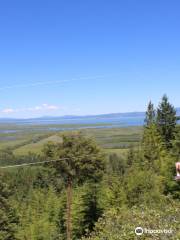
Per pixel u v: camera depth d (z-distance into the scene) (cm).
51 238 6806
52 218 7138
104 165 7025
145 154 7500
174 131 7550
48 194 7969
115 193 6688
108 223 2352
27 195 10169
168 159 6275
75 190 6844
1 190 6856
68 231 6569
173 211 2319
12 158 15162
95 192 6862
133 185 6325
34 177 11031
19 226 7044
